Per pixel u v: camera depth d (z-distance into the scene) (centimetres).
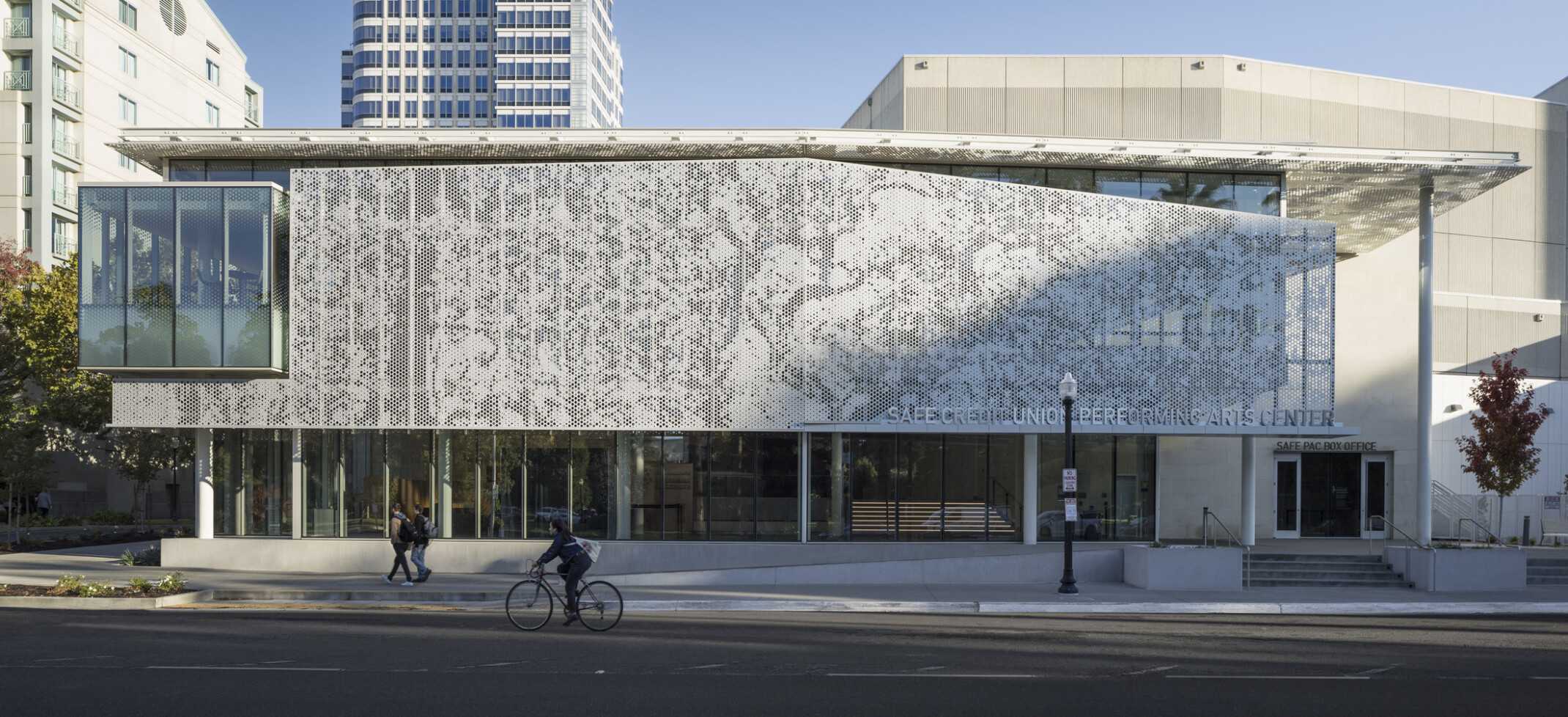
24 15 5531
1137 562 2322
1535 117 3872
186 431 3788
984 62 3566
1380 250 3375
